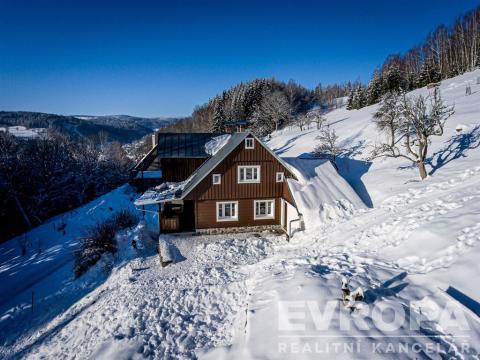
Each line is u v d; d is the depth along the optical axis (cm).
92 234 2400
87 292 1852
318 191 2120
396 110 3008
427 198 1656
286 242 2009
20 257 2806
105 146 11656
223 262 1788
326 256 1367
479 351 694
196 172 2603
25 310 1848
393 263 1140
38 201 4112
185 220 2428
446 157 2317
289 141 5725
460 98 3828
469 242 1011
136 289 1530
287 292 1027
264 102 8919
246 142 2202
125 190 4822
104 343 1122
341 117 7075
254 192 2258
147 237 2220
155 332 1127
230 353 874
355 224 1739
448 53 8038
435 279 933
